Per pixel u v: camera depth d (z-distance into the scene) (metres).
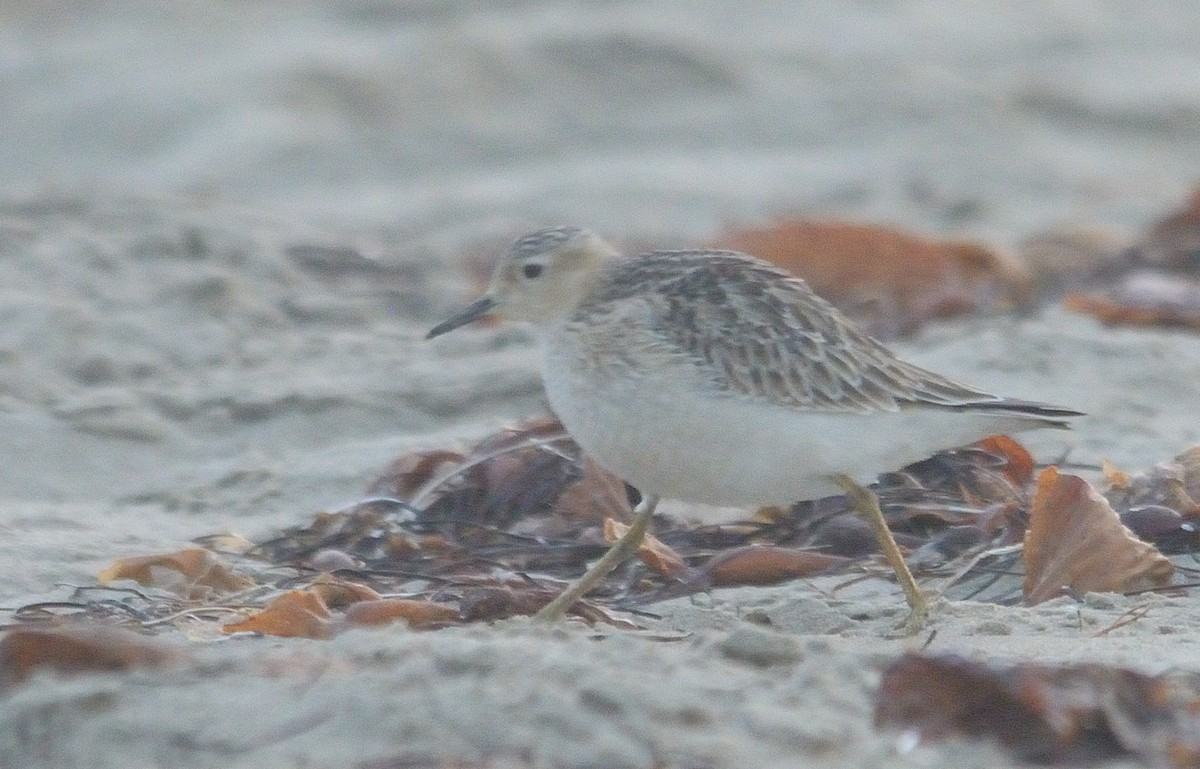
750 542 9.80
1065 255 17.34
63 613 8.67
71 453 12.41
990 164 23.89
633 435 8.34
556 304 8.84
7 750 6.55
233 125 24.86
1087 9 30.69
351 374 13.80
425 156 24.56
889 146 24.73
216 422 12.95
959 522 9.80
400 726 6.28
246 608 8.75
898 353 13.43
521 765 6.07
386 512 10.25
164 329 14.78
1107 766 6.32
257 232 17.16
